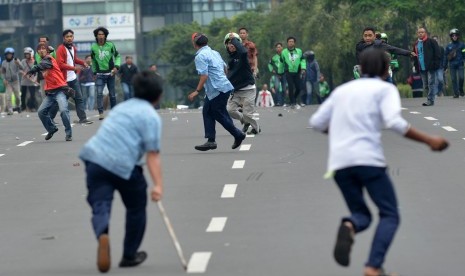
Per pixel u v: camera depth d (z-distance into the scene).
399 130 17.56
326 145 39.56
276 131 46.12
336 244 17.59
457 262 19.98
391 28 129.25
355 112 17.80
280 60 70.69
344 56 141.75
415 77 81.75
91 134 48.66
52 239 23.58
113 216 25.83
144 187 19.81
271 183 30.33
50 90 45.81
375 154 17.72
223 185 30.22
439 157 35.19
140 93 19.52
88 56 81.88
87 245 22.72
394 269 19.56
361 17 109.31
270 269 19.66
